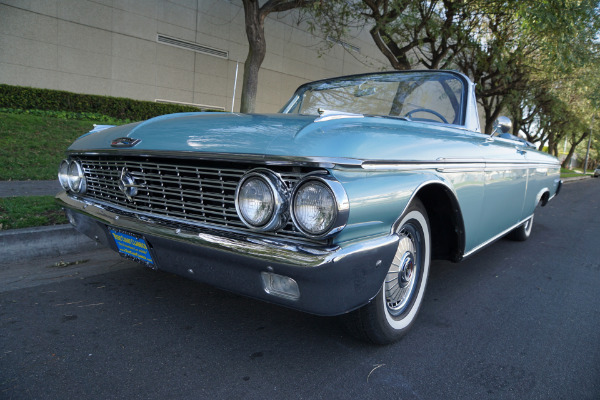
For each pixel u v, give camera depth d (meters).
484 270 4.00
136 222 2.15
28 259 3.55
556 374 2.14
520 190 3.73
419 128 2.51
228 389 1.85
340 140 1.75
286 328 2.47
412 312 2.46
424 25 10.73
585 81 13.98
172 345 2.21
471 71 15.16
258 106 16.70
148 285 3.04
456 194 2.41
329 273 1.56
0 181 5.90
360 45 19.55
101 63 12.86
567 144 71.19
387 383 1.97
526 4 8.57
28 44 11.45
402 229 2.25
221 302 2.80
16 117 9.02
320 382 1.94
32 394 1.74
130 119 12.42
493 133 3.52
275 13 16.62
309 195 1.55
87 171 2.65
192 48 14.92
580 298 3.35
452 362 2.21
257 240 1.68
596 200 12.61
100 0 12.59
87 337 2.25
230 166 1.81
